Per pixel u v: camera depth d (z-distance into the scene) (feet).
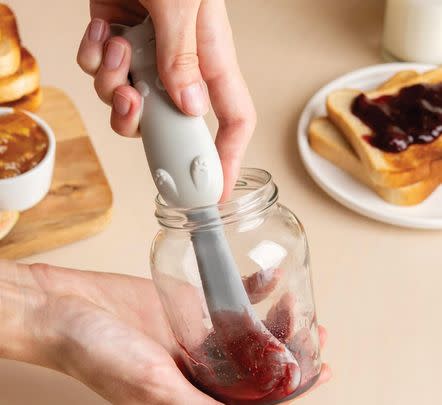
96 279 3.32
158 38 2.44
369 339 3.30
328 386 3.14
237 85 2.92
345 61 4.85
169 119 2.46
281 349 2.68
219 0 2.78
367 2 5.27
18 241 3.85
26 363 3.33
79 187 4.12
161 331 3.24
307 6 5.30
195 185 2.46
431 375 3.14
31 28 5.42
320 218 3.88
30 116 4.20
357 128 4.06
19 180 3.86
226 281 2.58
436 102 4.18
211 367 2.76
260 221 2.69
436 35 4.64
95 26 2.59
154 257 2.76
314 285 3.55
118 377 2.87
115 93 2.51
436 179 3.88
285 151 4.28
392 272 3.58
